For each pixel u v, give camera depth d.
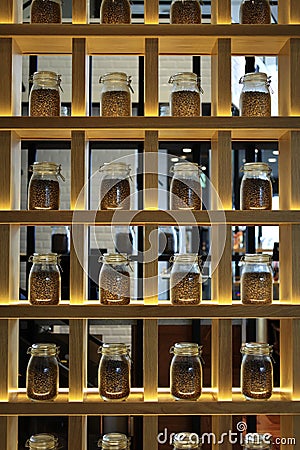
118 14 2.44
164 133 2.46
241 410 2.32
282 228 2.51
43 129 2.35
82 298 2.36
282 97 2.51
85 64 2.39
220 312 2.32
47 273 2.37
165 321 3.49
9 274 2.35
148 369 2.34
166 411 2.31
